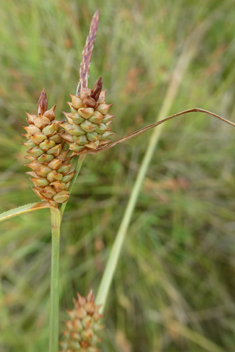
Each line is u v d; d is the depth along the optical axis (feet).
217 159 0.75
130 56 0.74
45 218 0.66
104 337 0.64
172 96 0.64
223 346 0.67
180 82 0.68
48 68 0.70
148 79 0.73
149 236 0.71
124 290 0.68
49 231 0.67
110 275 0.38
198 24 0.80
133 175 0.72
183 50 0.76
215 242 0.72
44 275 0.67
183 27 0.82
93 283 0.66
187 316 0.67
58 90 0.69
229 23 0.84
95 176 0.69
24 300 0.62
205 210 0.72
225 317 0.68
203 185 0.74
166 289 0.64
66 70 0.65
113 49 0.72
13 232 0.63
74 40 0.70
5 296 0.59
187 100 0.74
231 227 0.72
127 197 0.71
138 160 0.73
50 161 0.24
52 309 0.27
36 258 0.68
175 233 0.69
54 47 0.70
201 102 0.73
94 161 0.68
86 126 0.23
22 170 0.68
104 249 0.69
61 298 0.65
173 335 0.63
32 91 0.71
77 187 0.69
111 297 0.67
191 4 0.85
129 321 0.66
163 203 0.69
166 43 0.77
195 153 0.75
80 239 0.68
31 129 0.23
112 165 0.70
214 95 0.76
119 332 0.58
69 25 0.70
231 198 0.74
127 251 0.68
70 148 0.24
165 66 0.74
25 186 0.64
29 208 0.25
